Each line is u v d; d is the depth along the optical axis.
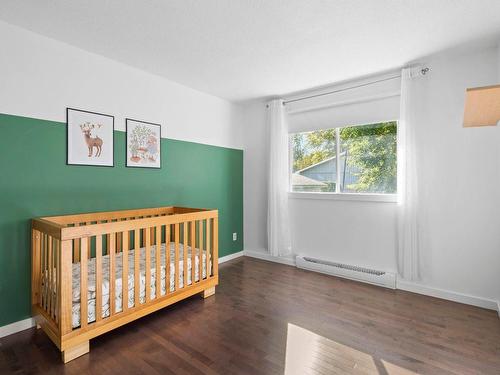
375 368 1.70
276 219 3.81
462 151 2.63
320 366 1.72
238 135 4.25
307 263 3.60
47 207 2.30
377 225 3.18
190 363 1.75
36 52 2.23
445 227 2.73
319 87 3.48
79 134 2.49
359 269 3.23
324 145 3.65
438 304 2.61
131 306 2.13
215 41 2.37
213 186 3.85
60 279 1.73
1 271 2.06
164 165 3.22
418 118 2.83
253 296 2.79
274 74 3.08
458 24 2.09
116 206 2.77
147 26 2.13
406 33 2.23
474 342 1.99
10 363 1.74
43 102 2.27
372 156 3.28
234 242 4.21
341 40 2.34
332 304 2.61
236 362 1.76
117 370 1.68
